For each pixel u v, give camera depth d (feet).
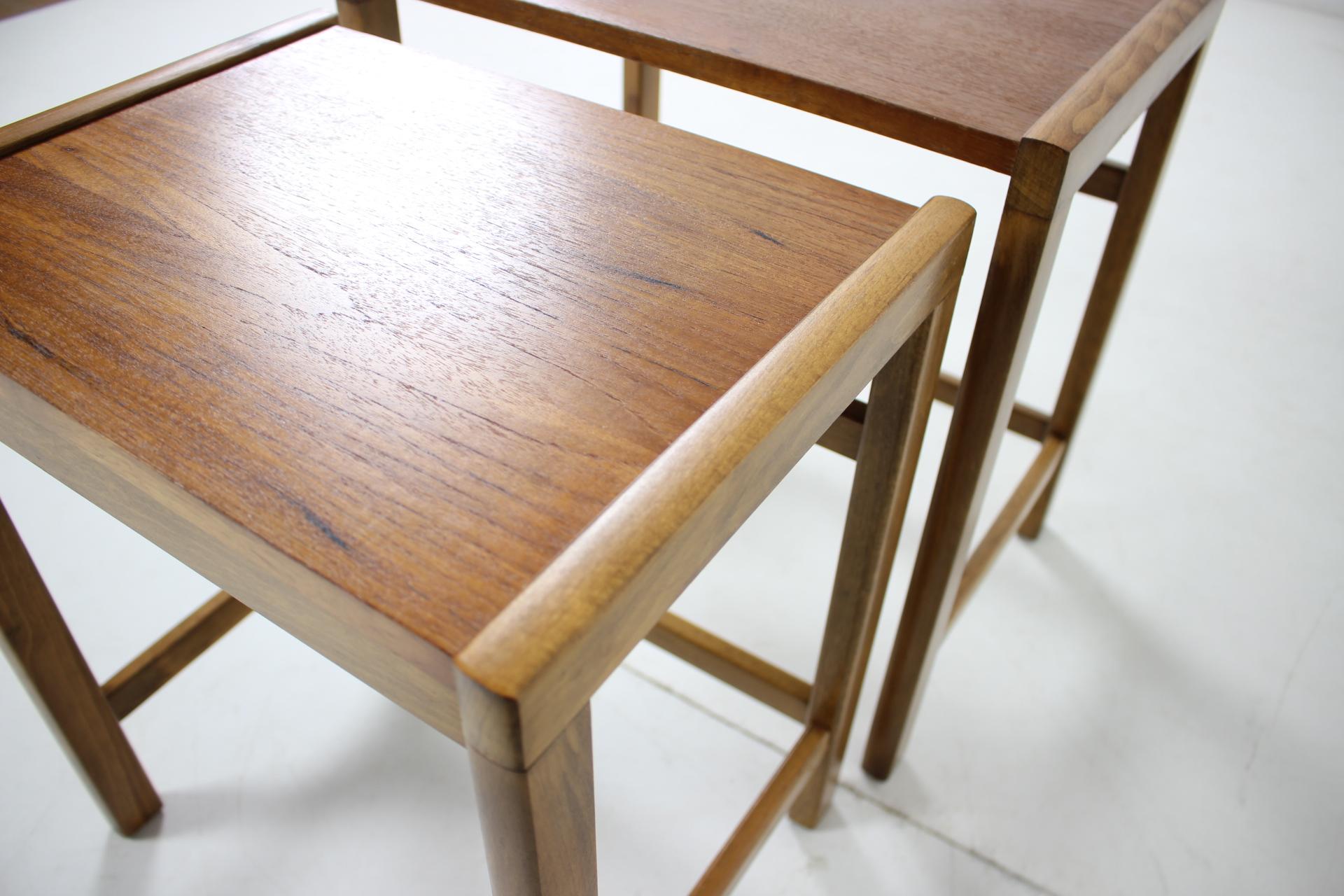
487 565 1.46
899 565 4.44
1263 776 3.71
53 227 2.05
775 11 2.83
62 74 7.45
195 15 8.48
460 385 1.74
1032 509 4.48
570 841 1.61
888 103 2.40
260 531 1.49
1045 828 3.55
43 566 4.17
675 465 1.56
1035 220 2.29
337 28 2.80
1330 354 5.68
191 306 1.88
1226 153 7.44
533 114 2.49
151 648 3.17
